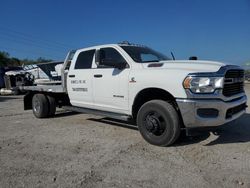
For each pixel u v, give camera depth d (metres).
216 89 4.87
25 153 5.16
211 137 5.88
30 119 8.69
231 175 3.97
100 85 6.52
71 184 3.79
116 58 6.31
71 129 7.04
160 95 5.61
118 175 4.06
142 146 5.43
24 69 22.17
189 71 5.00
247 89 23.05
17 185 3.80
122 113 6.18
